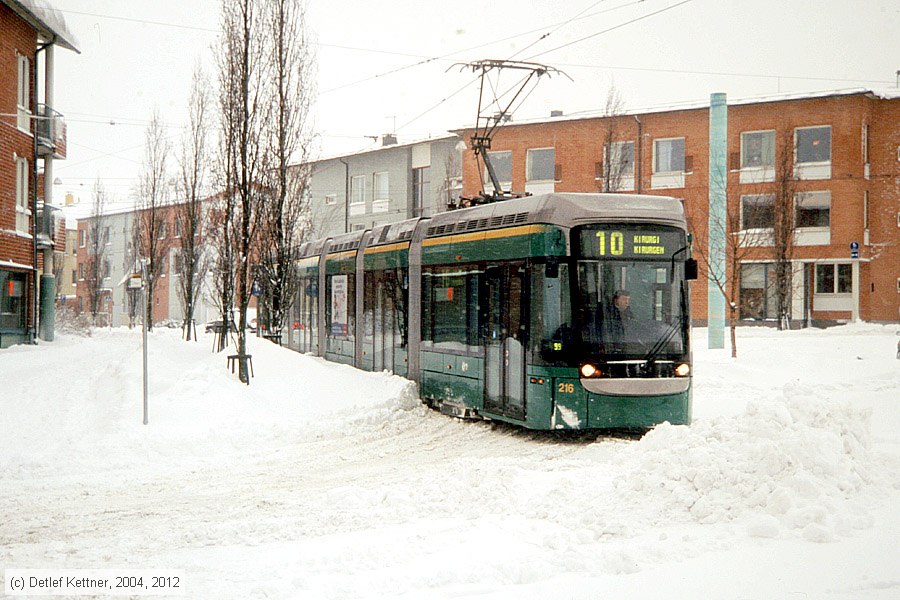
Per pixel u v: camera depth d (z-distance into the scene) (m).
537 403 13.48
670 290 13.62
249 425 15.14
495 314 14.83
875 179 44.59
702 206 44.88
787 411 8.61
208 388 16.77
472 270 15.64
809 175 43.91
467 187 50.22
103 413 15.78
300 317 25.88
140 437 13.70
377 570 6.73
